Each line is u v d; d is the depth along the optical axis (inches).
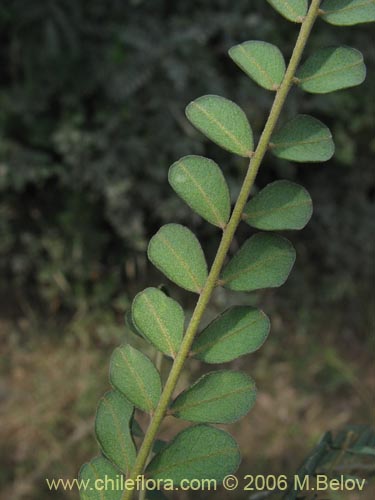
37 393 129.6
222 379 22.2
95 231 144.6
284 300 151.1
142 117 141.4
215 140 22.2
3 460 117.7
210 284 21.7
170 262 22.8
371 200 167.6
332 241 155.3
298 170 156.1
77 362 136.4
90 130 143.6
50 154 145.3
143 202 143.1
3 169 135.8
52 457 118.0
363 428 29.4
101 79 138.9
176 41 137.3
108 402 23.3
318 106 144.8
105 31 140.3
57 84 140.8
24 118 140.8
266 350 142.9
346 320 154.9
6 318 145.3
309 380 139.8
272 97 143.4
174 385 21.7
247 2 145.0
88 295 145.4
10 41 145.5
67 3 138.2
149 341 22.7
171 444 22.0
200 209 22.2
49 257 146.9
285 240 22.4
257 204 22.3
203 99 22.6
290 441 126.6
